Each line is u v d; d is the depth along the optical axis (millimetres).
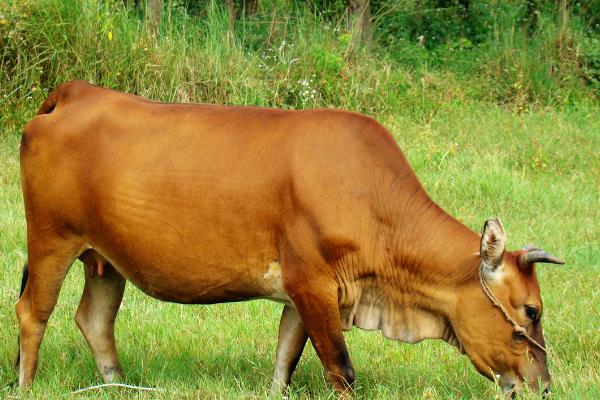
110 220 18156
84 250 18922
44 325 19250
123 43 40562
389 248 17672
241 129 17906
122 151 18125
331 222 17188
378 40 50156
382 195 17547
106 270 19594
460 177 35250
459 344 18125
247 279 17984
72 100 18953
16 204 31391
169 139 18047
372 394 19516
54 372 20062
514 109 45812
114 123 18359
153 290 18672
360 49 46281
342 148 17484
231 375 20219
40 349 21438
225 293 18328
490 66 48719
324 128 17625
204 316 24047
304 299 17516
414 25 53812
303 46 44344
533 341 17391
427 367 20906
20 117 38719
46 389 18844
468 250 17672
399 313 18188
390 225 17641
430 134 40406
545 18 51125
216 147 17812
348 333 22969
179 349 21719
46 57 39531
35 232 18922
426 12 54094
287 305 18969
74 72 39750
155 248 18000
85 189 18281
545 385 17469
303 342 19125
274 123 17859
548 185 35750
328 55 44219
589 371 20094
